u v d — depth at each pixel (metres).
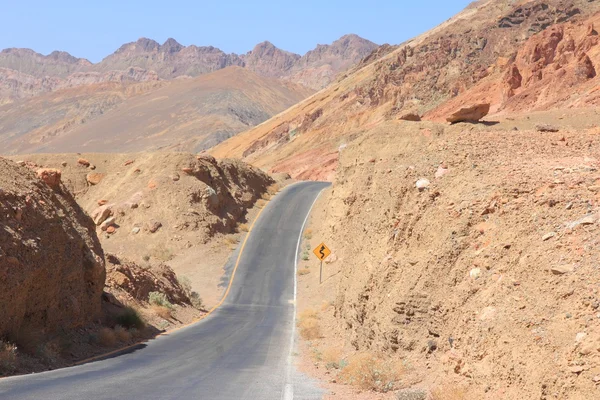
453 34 136.38
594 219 10.55
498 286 10.88
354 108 136.38
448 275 12.85
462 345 10.76
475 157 17.17
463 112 43.62
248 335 23.48
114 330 19.56
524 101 75.31
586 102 58.03
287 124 159.88
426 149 21.00
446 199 15.22
